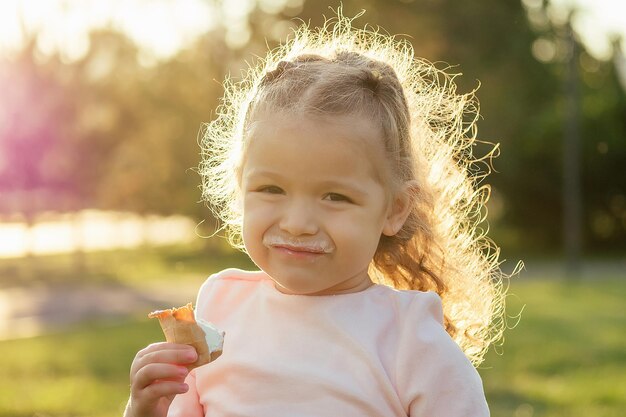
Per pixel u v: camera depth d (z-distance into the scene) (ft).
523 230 99.71
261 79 6.75
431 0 86.17
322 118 6.17
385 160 6.41
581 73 98.37
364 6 82.84
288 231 6.18
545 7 94.73
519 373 27.14
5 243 115.24
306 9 82.79
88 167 94.84
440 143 7.80
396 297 6.57
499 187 94.58
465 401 6.15
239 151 6.77
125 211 110.01
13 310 52.42
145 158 98.48
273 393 6.43
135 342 35.55
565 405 23.13
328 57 6.98
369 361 6.30
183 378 6.08
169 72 91.76
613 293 52.70
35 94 87.40
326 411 6.27
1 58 85.05
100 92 90.43
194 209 100.22
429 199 7.38
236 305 7.04
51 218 151.84
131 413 6.15
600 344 32.48
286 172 6.17
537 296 50.49
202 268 82.94
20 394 25.21
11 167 93.20
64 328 42.42
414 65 8.35
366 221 6.26
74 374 28.73
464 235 7.93
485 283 7.93
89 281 71.41
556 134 92.27
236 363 6.63
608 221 97.09
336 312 6.51
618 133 94.89
